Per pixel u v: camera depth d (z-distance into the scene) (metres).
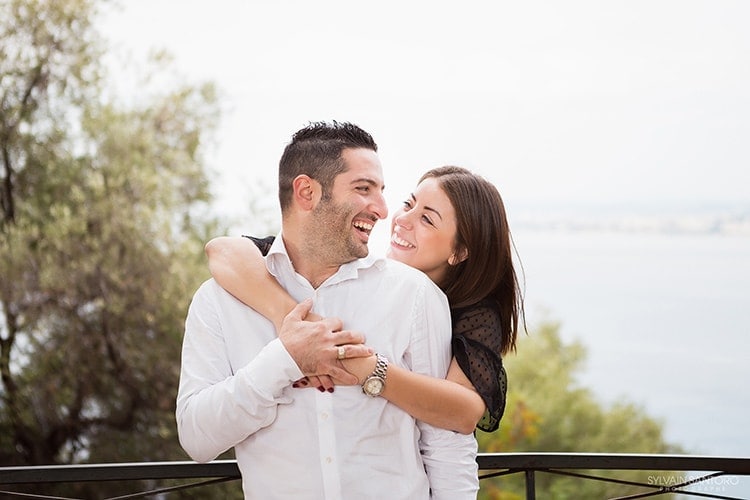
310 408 1.82
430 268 2.24
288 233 1.95
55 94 9.65
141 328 9.29
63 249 8.96
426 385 1.83
